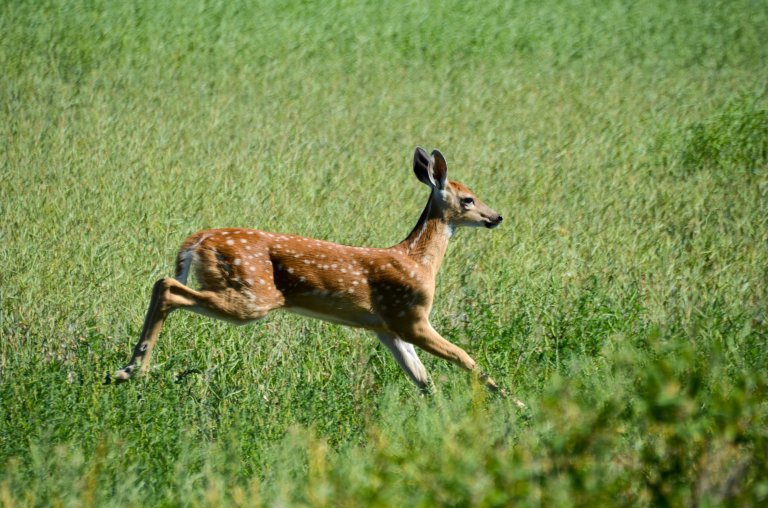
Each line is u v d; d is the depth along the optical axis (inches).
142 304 1341.0
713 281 1480.1
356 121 2682.1
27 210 1733.5
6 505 765.3
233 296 1168.8
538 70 3548.2
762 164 2209.6
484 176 2151.8
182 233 1638.8
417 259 1256.8
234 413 1048.2
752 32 4165.8
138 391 1088.8
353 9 4367.6
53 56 3164.4
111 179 1971.0
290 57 3518.7
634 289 1419.8
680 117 2721.5
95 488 826.2
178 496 839.1
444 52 3784.5
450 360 1233.4
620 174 2174.0
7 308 1315.2
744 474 794.2
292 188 1994.3
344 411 1091.9
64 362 1207.6
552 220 1835.6
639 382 904.9
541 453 826.8
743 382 821.9
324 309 1220.5
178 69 3179.1
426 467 772.0
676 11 4586.6
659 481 779.4
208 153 2244.1
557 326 1295.5
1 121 2393.0
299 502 796.0
